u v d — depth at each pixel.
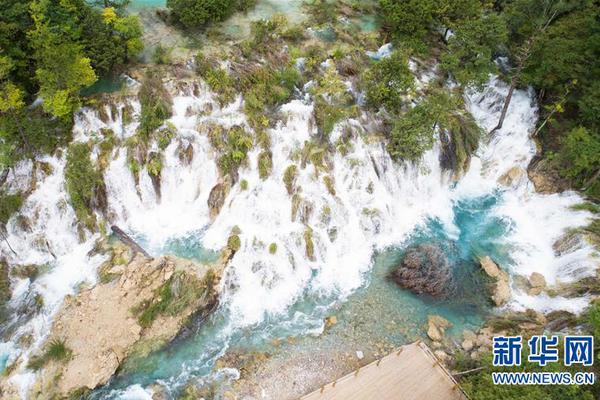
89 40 39.97
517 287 37.16
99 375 29.47
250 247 36.88
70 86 36.25
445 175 44.22
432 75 49.72
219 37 48.56
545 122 45.44
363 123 43.31
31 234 35.66
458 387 28.88
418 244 39.84
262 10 53.75
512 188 44.81
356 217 39.94
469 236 41.00
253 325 33.69
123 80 42.56
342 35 51.50
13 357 30.23
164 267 35.06
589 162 40.09
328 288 36.41
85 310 32.41
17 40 36.53
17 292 33.78
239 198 38.94
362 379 29.48
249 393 29.73
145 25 48.91
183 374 30.56
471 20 48.81
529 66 47.28
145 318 32.16
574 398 25.95
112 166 38.06
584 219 39.78
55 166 37.44
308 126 42.47
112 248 36.41
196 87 42.66
